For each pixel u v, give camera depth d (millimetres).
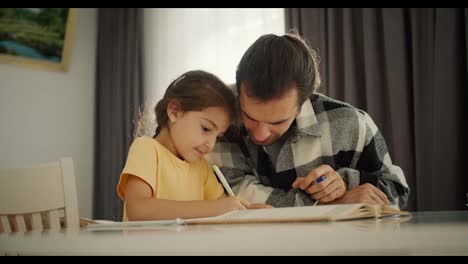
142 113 1415
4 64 2822
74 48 3068
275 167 1137
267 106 901
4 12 2834
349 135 1112
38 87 2914
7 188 918
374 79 1967
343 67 2111
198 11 2773
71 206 974
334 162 1120
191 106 1022
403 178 1201
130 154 1005
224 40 2646
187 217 831
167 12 2889
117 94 2930
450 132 1707
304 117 1089
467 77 1719
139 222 614
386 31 1935
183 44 2812
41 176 949
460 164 1696
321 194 965
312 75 957
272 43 932
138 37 2930
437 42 1759
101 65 3059
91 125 3076
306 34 2195
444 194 1704
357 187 997
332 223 462
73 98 3031
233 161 1141
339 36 2127
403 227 350
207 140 1025
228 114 1024
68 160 985
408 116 1865
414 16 1855
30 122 2869
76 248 303
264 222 517
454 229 315
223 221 551
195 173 1097
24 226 945
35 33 2912
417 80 1830
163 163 1027
